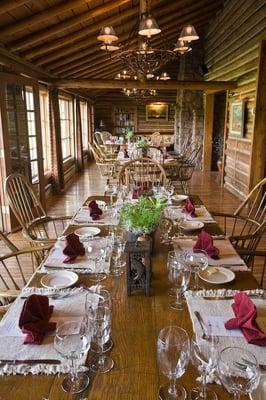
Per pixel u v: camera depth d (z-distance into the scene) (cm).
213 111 952
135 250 148
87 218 255
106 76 970
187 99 1064
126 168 409
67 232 228
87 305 131
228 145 728
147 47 384
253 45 566
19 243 412
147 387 103
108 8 452
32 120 536
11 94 455
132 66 416
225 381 98
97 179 855
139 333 127
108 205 281
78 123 966
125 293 154
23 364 111
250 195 291
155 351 117
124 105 1356
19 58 465
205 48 975
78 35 499
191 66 1003
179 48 389
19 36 421
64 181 781
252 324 124
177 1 634
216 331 126
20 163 484
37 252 239
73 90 880
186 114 1076
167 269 176
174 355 104
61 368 109
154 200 192
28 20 380
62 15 423
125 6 517
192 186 760
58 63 605
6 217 441
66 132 957
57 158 691
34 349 117
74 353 109
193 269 167
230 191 705
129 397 99
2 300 184
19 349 117
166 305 145
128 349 118
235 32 675
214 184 784
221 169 780
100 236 222
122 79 698
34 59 533
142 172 439
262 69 527
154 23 340
